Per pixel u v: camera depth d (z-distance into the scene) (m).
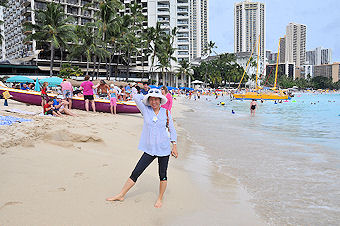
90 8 71.00
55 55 66.12
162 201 3.71
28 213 2.92
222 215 3.42
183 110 24.66
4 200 3.16
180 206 3.59
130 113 15.20
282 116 19.38
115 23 47.94
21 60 64.06
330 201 3.97
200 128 12.16
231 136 9.94
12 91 14.08
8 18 80.19
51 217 2.89
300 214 3.52
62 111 11.12
